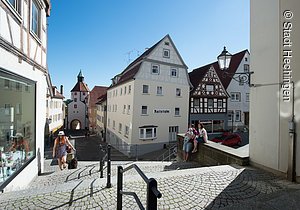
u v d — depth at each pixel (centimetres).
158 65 2281
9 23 471
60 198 353
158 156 1931
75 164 830
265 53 539
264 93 540
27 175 602
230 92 2973
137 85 2141
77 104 5619
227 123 2831
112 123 3017
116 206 327
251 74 585
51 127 3131
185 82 2475
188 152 898
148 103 2206
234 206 328
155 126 2234
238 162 597
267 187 414
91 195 365
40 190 389
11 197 358
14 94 536
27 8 592
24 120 609
